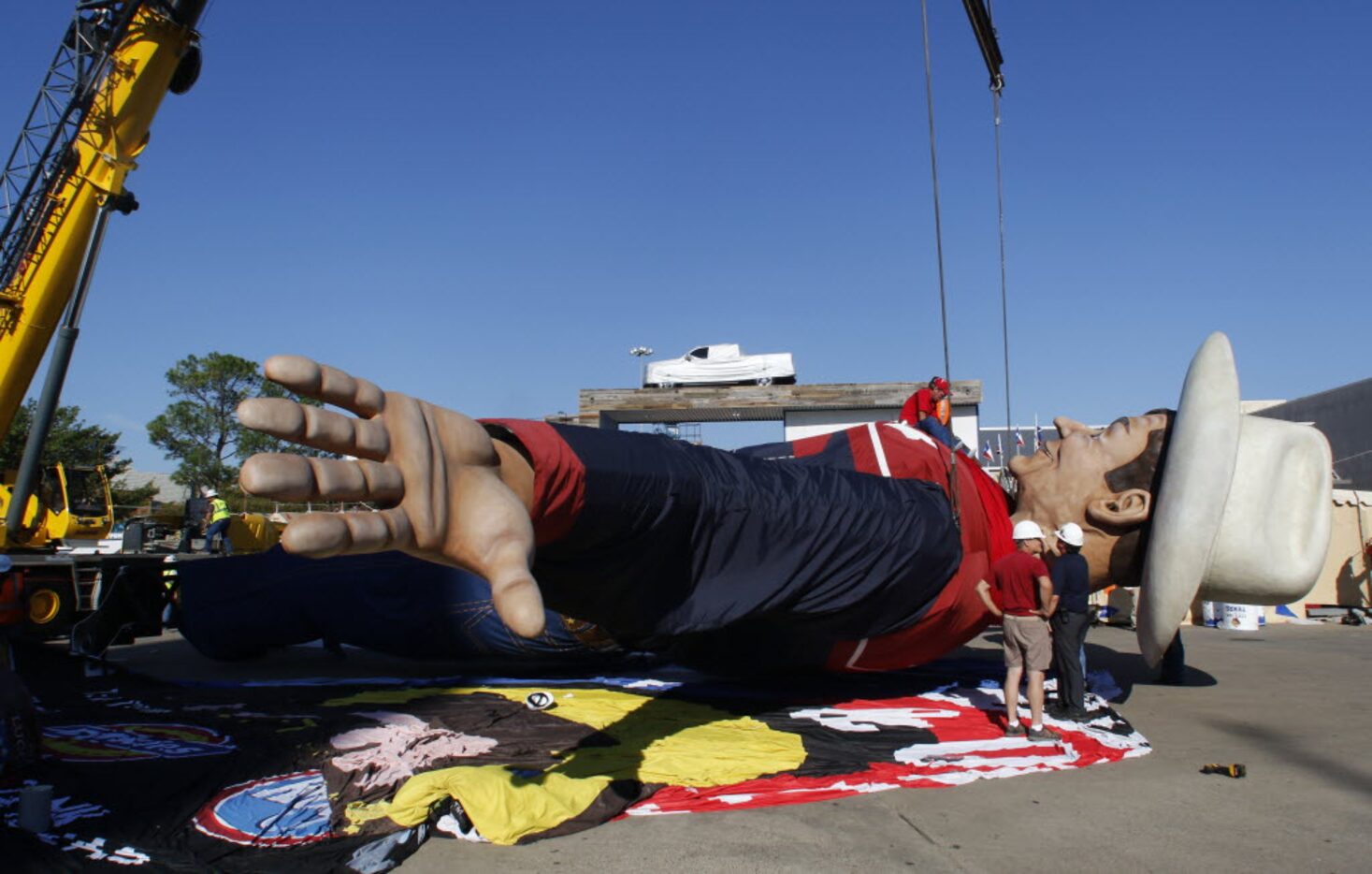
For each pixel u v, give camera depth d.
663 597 5.84
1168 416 8.41
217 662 10.51
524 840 4.43
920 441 8.03
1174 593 7.30
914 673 9.23
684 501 5.62
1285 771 5.91
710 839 4.50
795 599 6.30
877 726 6.70
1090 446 8.57
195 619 9.96
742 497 5.94
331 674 9.52
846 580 6.49
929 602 7.10
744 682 8.47
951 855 4.36
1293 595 7.84
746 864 4.20
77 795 4.81
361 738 5.99
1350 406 23.62
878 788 5.35
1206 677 9.84
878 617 6.91
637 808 4.89
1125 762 6.12
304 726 6.47
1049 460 8.75
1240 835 4.68
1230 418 7.28
